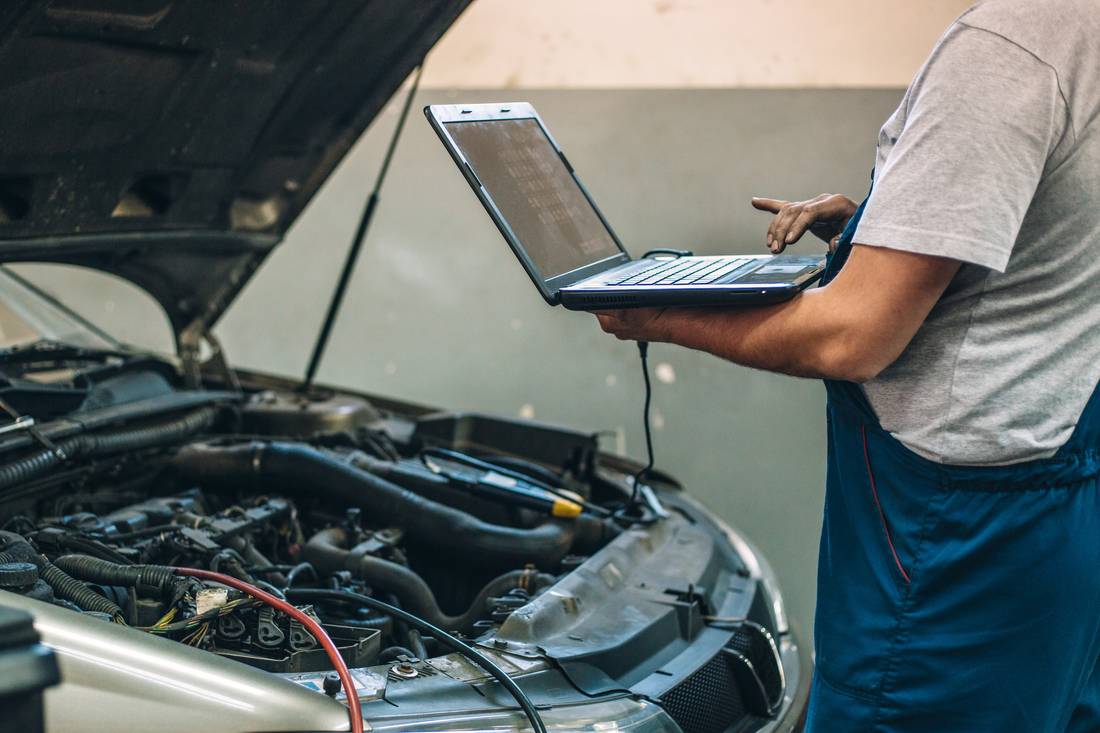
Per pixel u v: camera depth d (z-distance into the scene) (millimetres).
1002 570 955
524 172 1274
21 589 1137
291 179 2189
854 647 1035
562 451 2113
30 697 656
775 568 3781
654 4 4207
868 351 904
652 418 4180
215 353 2334
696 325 1032
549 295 1106
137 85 1661
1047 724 991
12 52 1404
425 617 1535
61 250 1816
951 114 872
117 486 1821
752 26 4082
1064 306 936
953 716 987
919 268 875
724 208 4137
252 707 1006
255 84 1826
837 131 3980
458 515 1709
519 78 4449
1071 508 958
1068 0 885
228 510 1624
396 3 1823
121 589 1352
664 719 1247
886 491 1010
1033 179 874
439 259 4594
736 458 4027
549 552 1673
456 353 4570
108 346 2377
